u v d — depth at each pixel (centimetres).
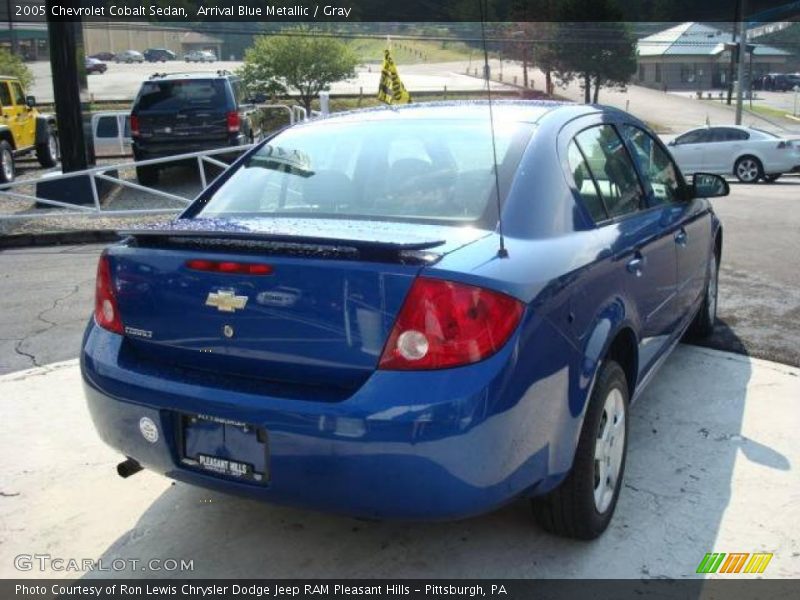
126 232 292
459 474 244
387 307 249
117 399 290
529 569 299
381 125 365
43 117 1808
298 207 331
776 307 656
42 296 756
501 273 259
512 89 3728
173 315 284
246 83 3603
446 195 309
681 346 555
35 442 418
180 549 319
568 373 277
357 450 246
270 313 264
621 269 329
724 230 1082
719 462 379
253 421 259
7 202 1333
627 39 3909
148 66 5809
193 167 1590
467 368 245
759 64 6019
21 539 328
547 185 310
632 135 420
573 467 295
